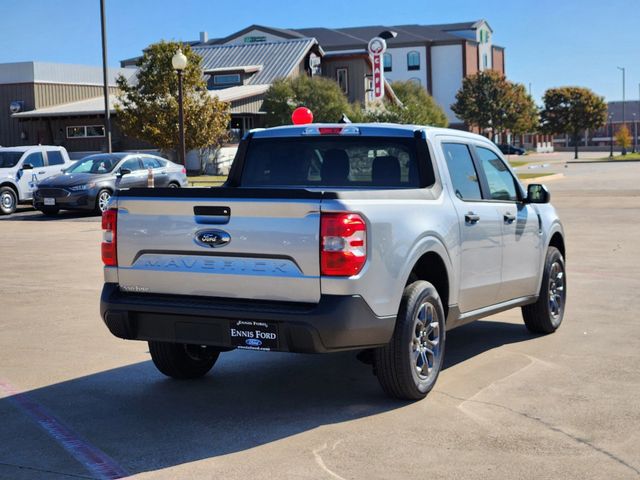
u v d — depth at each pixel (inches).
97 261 536.1
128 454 193.6
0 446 200.4
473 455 189.5
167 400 238.1
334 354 293.0
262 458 189.6
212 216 213.9
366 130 263.1
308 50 2223.2
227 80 2075.5
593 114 4065.0
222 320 213.5
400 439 201.0
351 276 203.8
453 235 244.8
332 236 202.4
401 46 4045.3
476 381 252.2
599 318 345.7
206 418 220.5
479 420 214.7
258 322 209.5
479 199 270.7
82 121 1844.2
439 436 202.7
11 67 1955.0
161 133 1528.1
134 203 224.4
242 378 261.6
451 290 246.4
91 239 671.1
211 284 215.5
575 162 2723.9
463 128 4013.3
